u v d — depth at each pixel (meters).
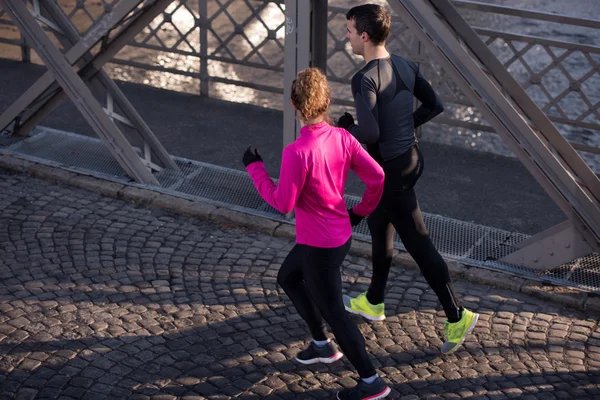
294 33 5.34
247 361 4.38
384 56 4.12
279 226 5.73
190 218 5.89
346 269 5.33
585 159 7.34
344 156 3.78
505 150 7.39
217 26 10.26
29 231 5.62
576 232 5.05
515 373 4.31
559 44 6.95
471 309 4.92
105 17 5.80
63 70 6.12
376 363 4.39
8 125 6.74
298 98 3.65
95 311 4.76
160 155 6.48
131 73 9.00
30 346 4.42
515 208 6.29
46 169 6.41
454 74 4.87
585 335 4.68
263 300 4.94
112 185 6.21
